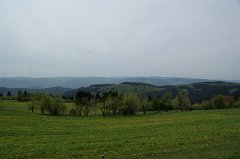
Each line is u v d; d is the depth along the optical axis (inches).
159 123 3004.4
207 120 2930.6
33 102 4817.9
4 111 4104.3
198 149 1211.2
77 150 1370.6
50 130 2425.0
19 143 1694.1
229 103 6176.2
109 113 5142.7
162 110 5974.4
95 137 1899.6
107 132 2239.2
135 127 2605.8
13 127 2650.1
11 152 1369.3
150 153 1184.8
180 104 6038.4
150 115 4702.3
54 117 4042.8
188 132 1923.0
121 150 1317.7
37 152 1349.7
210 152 1104.8
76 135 2082.9
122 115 4877.0
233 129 1897.1
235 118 3016.7
